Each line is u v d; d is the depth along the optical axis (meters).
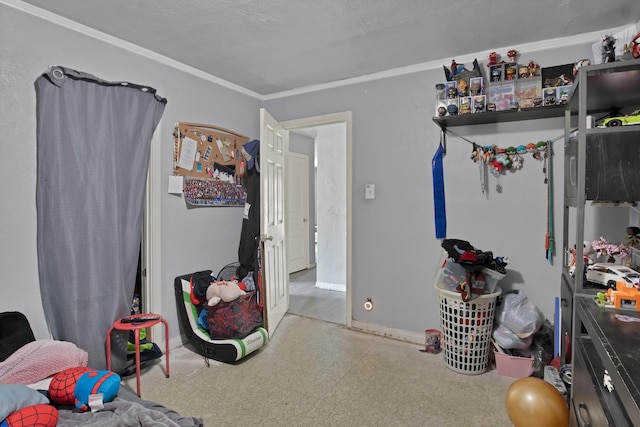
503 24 2.10
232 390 2.12
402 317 2.90
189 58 2.61
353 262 3.11
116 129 2.12
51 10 1.94
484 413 1.88
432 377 2.27
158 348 2.48
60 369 1.69
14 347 1.70
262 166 2.75
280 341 2.87
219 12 1.97
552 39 2.29
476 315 2.25
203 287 2.63
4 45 1.81
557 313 2.17
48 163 1.90
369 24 2.10
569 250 1.98
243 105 3.30
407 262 2.87
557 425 1.59
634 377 0.83
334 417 1.86
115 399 1.51
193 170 2.80
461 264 2.24
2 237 1.83
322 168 4.71
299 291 4.52
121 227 2.16
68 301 1.95
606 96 1.81
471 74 2.44
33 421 1.25
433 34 2.23
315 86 3.23
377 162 2.96
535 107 2.15
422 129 2.77
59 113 1.91
